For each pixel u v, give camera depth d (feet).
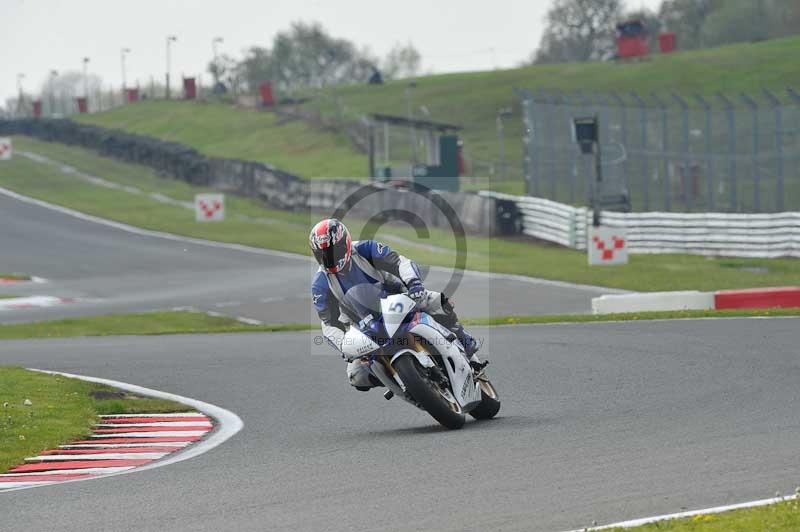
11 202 628.28
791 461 83.15
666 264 347.77
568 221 405.39
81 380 154.61
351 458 93.71
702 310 213.05
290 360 174.29
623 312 229.86
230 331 237.86
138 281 371.35
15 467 100.22
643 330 187.83
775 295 230.48
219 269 397.19
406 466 88.17
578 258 375.04
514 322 215.72
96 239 490.90
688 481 78.02
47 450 107.96
